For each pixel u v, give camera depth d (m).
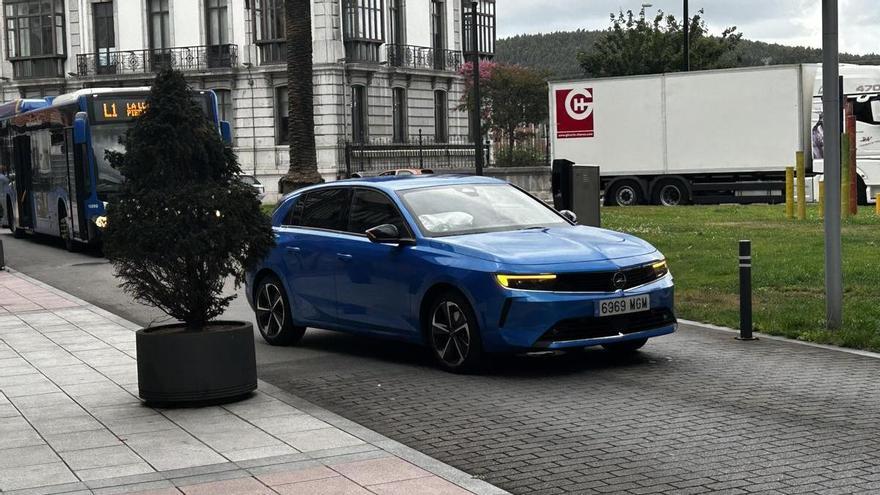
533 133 64.81
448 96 61.25
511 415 8.51
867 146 34.03
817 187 36.31
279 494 6.45
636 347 10.81
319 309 11.74
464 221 10.90
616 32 62.03
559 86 39.94
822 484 6.44
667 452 7.26
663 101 38.28
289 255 12.05
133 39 57.41
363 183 11.65
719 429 7.84
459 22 62.09
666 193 38.59
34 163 28.48
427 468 6.96
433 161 59.12
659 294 10.20
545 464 7.07
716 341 11.65
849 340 11.13
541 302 9.67
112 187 24.08
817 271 16.23
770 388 9.20
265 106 55.38
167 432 8.18
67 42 58.84
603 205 39.69
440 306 10.36
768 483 6.49
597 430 7.92
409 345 12.07
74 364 11.39
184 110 9.25
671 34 61.47
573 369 10.32
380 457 7.25
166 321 14.64
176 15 56.66
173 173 9.24
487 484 6.61
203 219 9.15
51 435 8.22
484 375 10.17
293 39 35.38
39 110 27.64
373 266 10.98
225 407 8.99
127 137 9.34
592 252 10.10
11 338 13.36
